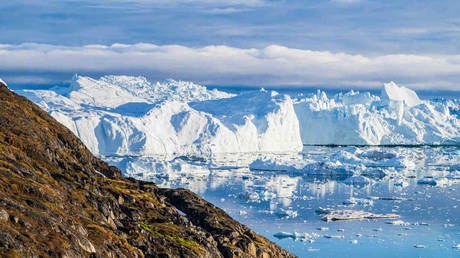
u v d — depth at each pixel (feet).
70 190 212.64
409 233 543.39
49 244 140.97
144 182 331.77
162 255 204.85
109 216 215.10
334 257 445.37
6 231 131.75
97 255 156.87
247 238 290.97
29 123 245.86
